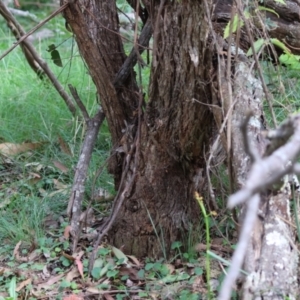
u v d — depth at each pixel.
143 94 2.57
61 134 3.92
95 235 2.83
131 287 2.48
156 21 2.21
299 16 2.63
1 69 5.02
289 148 0.90
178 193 2.57
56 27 6.27
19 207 3.14
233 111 1.87
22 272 2.63
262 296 1.41
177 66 2.22
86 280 2.52
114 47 2.69
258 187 0.82
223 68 2.00
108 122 2.70
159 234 2.61
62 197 3.23
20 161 3.73
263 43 2.12
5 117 4.18
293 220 1.62
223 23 2.34
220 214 2.63
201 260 2.59
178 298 2.35
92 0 2.62
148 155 2.50
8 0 6.57
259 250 1.48
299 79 3.37
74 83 4.57
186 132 2.32
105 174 3.29
